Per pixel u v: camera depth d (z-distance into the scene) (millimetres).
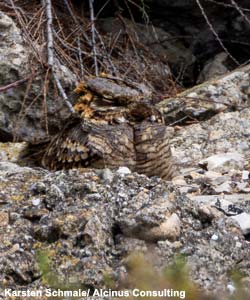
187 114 14609
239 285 7027
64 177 8266
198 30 19812
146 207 7594
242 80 15398
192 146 12922
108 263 7242
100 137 9703
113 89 9820
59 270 7152
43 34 15547
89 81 10008
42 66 13852
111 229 7500
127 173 8328
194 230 7641
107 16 19859
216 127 13477
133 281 7016
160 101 15914
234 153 12414
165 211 7539
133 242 7395
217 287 7035
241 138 13102
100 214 7570
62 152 10031
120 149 9680
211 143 12992
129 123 9766
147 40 19578
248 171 11047
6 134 13977
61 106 13805
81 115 9898
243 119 13633
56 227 7438
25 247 7375
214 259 7320
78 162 9820
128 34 18531
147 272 7008
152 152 9734
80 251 7277
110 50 18500
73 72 15898
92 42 17062
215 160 11586
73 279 7059
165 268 7102
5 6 16750
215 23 19641
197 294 6926
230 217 8047
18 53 14148
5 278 7074
